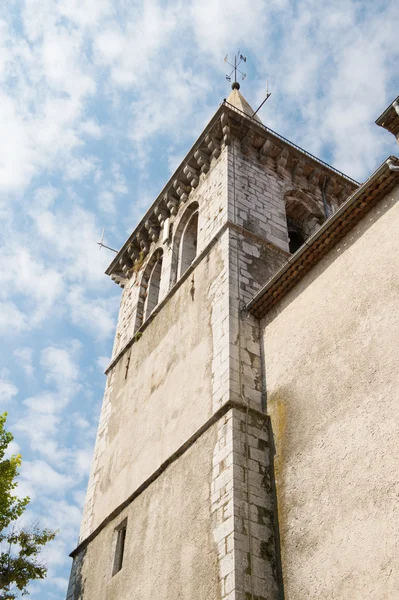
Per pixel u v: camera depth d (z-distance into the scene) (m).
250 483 13.95
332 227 15.58
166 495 16.17
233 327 17.09
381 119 15.26
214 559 13.26
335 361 14.06
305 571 12.20
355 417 12.81
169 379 19.17
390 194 14.73
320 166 25.36
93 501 20.41
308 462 13.45
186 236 24.27
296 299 16.47
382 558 10.84
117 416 21.80
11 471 19.50
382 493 11.41
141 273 26.69
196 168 25.08
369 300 13.88
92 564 18.30
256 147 24.59
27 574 18.67
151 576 15.11
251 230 20.83
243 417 15.05
